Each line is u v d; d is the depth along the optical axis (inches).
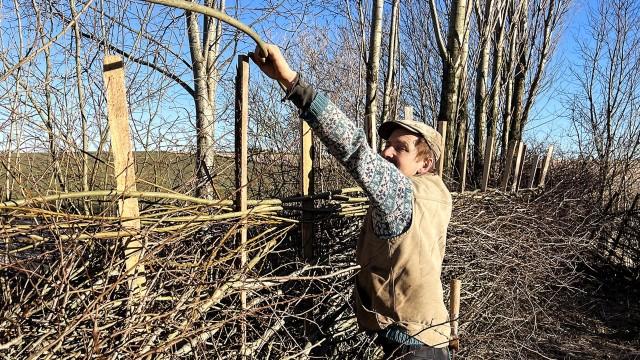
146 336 73.7
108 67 82.8
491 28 314.0
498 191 205.8
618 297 276.7
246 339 100.0
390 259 84.3
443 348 88.6
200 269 87.8
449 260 150.7
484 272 152.9
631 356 207.5
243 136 102.7
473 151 328.2
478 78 315.3
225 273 94.7
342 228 136.3
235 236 102.6
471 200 179.9
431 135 91.3
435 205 86.0
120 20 150.5
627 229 307.0
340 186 185.6
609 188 366.6
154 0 52.4
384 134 97.6
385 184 77.7
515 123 358.6
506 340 161.2
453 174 254.4
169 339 76.9
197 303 80.3
